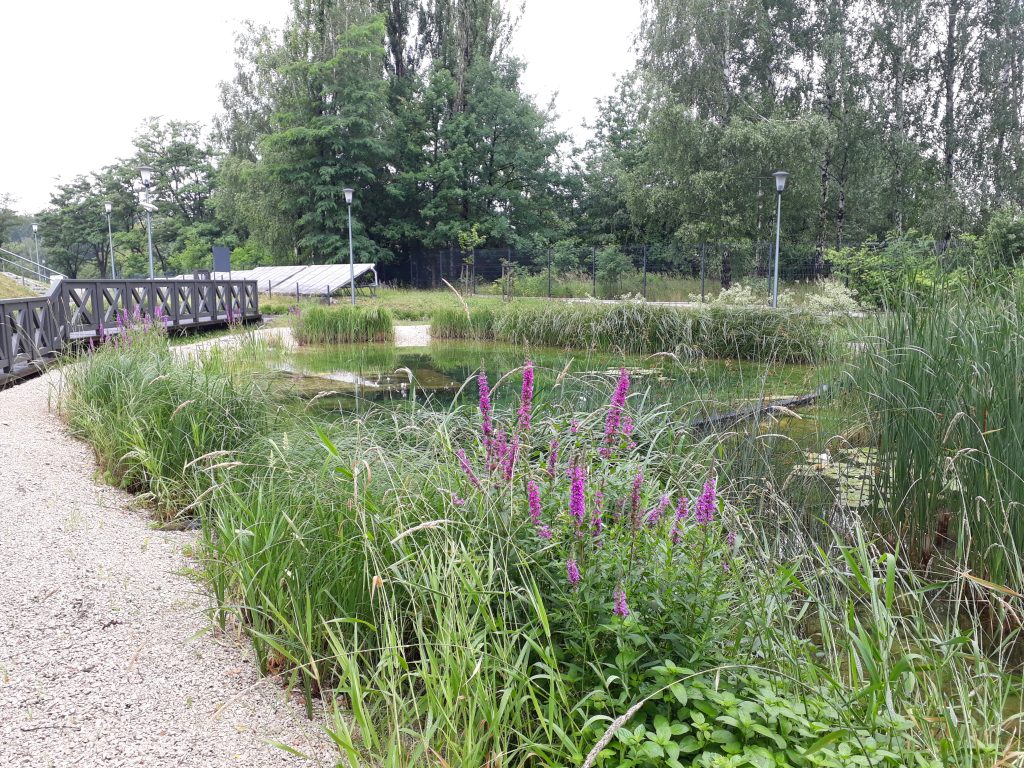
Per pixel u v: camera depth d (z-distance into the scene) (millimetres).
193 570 3012
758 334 9914
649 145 25484
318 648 2322
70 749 1873
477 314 14008
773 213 23609
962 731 1960
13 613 2553
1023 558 3029
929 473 3529
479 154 34219
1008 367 3326
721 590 2117
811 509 3820
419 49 35375
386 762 1682
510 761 1848
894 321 4121
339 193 31703
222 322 15445
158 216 46688
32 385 6926
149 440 4418
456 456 2713
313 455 3385
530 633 2107
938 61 24797
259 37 35375
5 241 56281
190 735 1973
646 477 2816
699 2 23656
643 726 1732
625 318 11195
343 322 13680
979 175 24500
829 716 1841
